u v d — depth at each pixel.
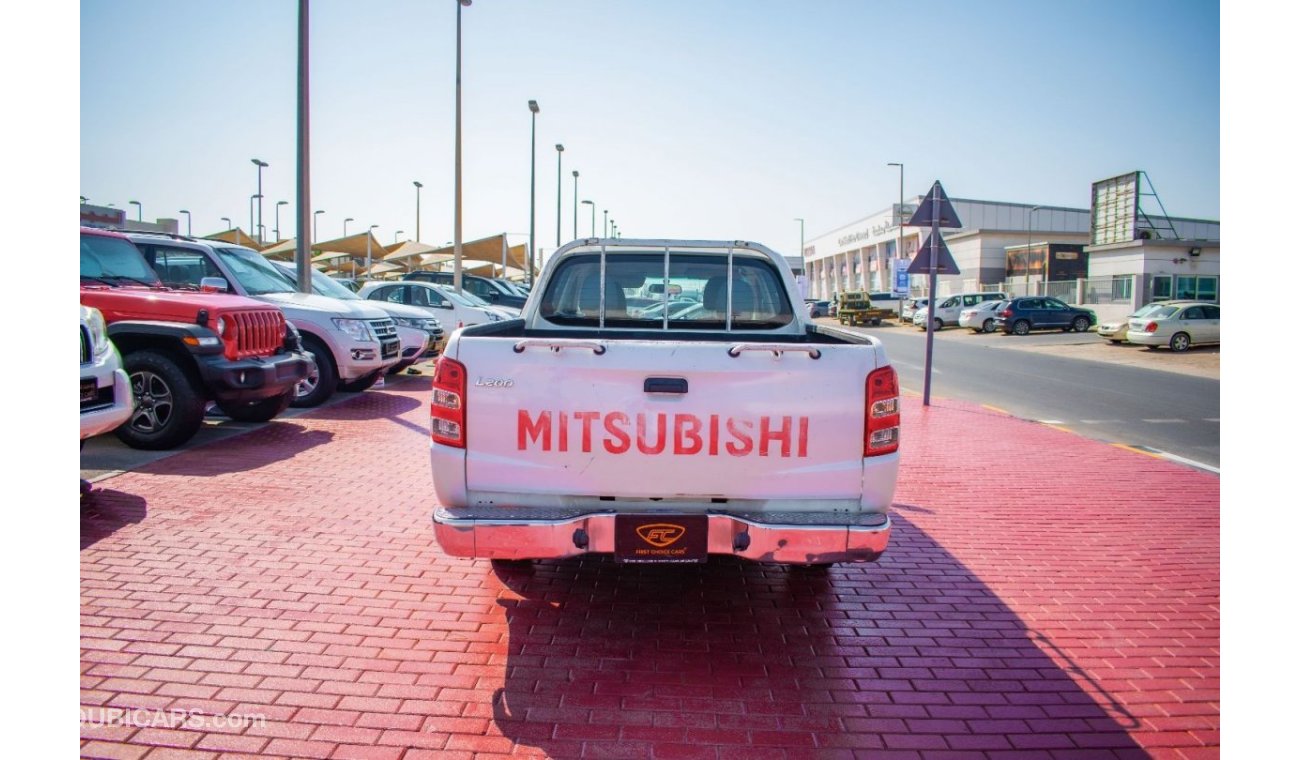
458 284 20.20
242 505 5.81
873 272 74.25
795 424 3.44
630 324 5.06
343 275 42.16
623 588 4.52
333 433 8.64
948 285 56.75
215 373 7.36
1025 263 48.84
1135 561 5.20
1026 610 4.38
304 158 12.40
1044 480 7.46
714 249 5.01
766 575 4.80
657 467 3.44
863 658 3.76
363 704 3.23
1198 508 6.52
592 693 3.37
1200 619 4.28
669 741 3.03
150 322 7.42
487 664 3.59
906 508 6.42
